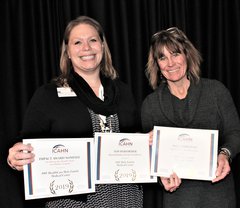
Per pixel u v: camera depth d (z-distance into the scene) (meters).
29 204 1.67
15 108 2.38
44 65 2.41
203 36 2.58
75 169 1.49
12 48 2.38
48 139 1.47
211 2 2.55
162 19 2.58
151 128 1.81
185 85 1.80
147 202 2.46
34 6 2.40
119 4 2.48
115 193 1.57
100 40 1.69
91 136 1.56
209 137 1.63
